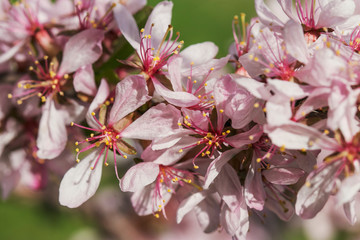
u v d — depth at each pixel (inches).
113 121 8.2
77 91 8.5
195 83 8.4
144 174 8.2
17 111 9.0
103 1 8.8
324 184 7.9
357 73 7.7
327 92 7.7
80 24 8.8
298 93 7.8
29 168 9.4
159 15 8.6
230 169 8.2
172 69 8.2
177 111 8.1
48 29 8.9
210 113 8.2
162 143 8.1
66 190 8.4
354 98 7.7
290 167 8.2
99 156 8.4
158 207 8.6
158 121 8.1
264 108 7.7
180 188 8.6
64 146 8.6
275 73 8.0
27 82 8.8
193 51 8.7
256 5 8.3
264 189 8.5
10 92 9.0
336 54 7.8
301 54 7.9
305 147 7.7
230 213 8.3
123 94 8.1
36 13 9.2
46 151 8.5
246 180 8.2
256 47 8.2
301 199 8.0
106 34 8.6
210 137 8.2
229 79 8.1
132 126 8.2
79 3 8.9
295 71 8.0
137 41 8.4
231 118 8.0
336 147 7.7
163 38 8.5
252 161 8.2
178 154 8.3
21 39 8.9
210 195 8.8
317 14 8.3
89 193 8.4
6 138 9.0
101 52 8.4
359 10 8.4
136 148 8.7
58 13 9.4
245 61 8.1
